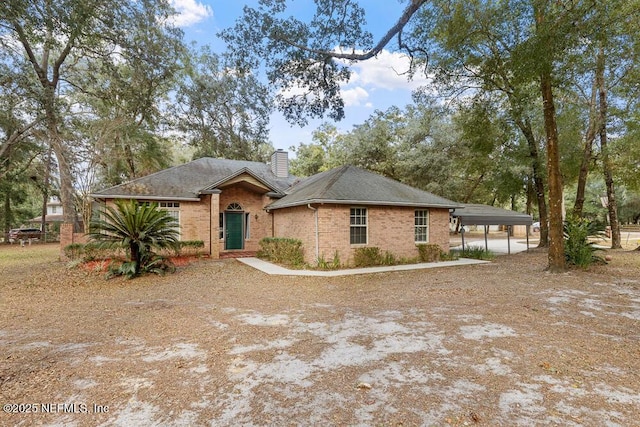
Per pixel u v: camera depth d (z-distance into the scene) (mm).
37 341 4785
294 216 14328
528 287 8281
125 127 18094
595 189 40812
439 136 23609
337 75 10211
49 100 14617
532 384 3354
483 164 20250
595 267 11180
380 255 13250
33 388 3383
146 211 10250
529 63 8648
